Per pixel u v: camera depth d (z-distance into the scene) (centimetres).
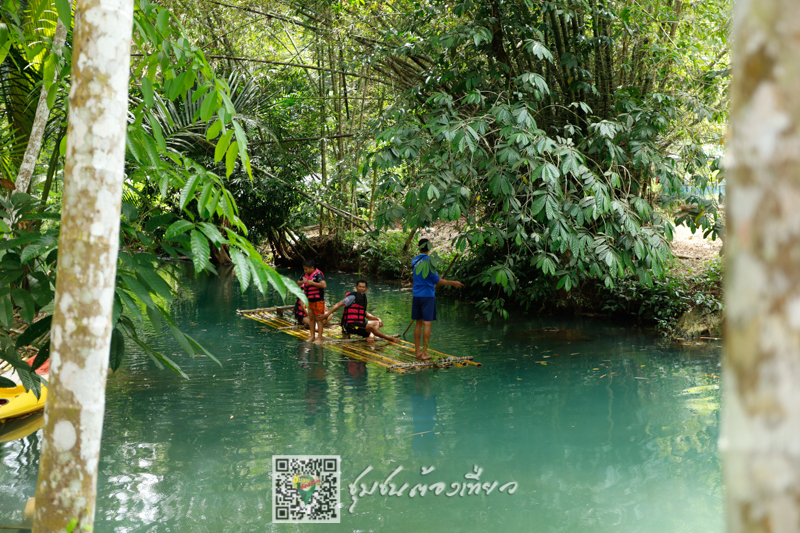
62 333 152
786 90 47
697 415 493
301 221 1558
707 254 1020
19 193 304
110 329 158
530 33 786
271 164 1277
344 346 756
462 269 1110
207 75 287
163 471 380
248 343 764
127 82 160
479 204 895
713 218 760
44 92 369
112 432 449
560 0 759
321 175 1498
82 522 152
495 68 814
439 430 462
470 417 492
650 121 737
